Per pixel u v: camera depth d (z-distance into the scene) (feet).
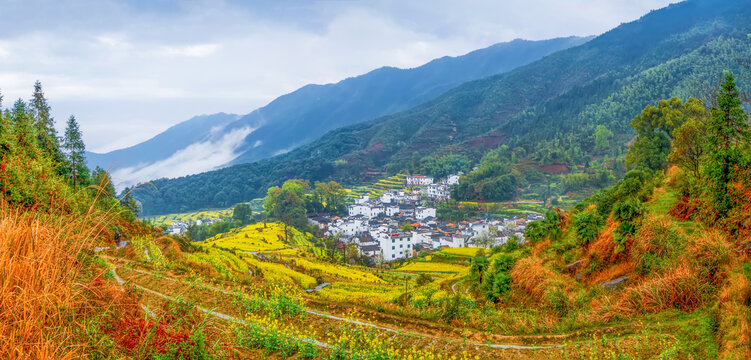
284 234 377.50
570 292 55.11
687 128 106.52
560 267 68.90
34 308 17.34
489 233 375.45
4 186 40.63
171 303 29.35
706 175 51.85
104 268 27.30
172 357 22.00
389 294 112.98
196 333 24.34
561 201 518.37
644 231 49.73
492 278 73.72
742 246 37.93
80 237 23.07
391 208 598.75
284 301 40.24
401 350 31.83
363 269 244.63
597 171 562.66
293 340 31.01
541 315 46.19
